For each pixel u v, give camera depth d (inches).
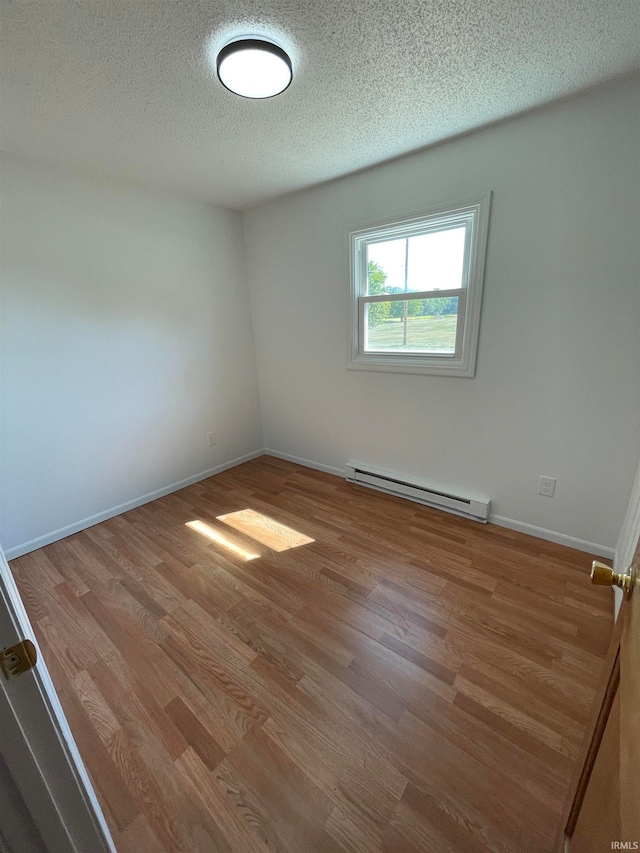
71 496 95.8
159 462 114.1
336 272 105.1
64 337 89.5
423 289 92.7
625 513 73.4
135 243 98.8
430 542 86.8
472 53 50.4
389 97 60.2
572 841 31.8
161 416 112.7
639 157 60.3
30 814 23.8
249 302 132.0
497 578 74.2
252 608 69.0
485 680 53.7
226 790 42.3
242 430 139.1
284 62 49.1
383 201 89.7
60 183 84.0
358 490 115.0
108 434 101.1
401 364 99.0
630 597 26.8
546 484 83.2
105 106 60.5
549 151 67.1
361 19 43.9
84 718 50.4
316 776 43.3
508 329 79.7
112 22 43.1
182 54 49.0
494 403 86.0
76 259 88.7
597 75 56.5
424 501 103.4
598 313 69.3
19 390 84.4
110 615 68.2
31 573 80.8
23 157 78.2
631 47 49.9
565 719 48.3
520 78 56.6
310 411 127.7
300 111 63.5
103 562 83.9
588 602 67.4
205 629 64.5
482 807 40.0
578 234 68.1
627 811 17.9
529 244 73.2
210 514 103.9
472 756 44.6
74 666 58.2
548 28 46.0
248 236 124.4
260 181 95.9
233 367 131.4
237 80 51.3
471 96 60.8
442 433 96.9
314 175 92.7
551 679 53.5
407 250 92.9
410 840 37.8
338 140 74.4
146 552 87.2
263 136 71.9
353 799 41.1
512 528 90.6
